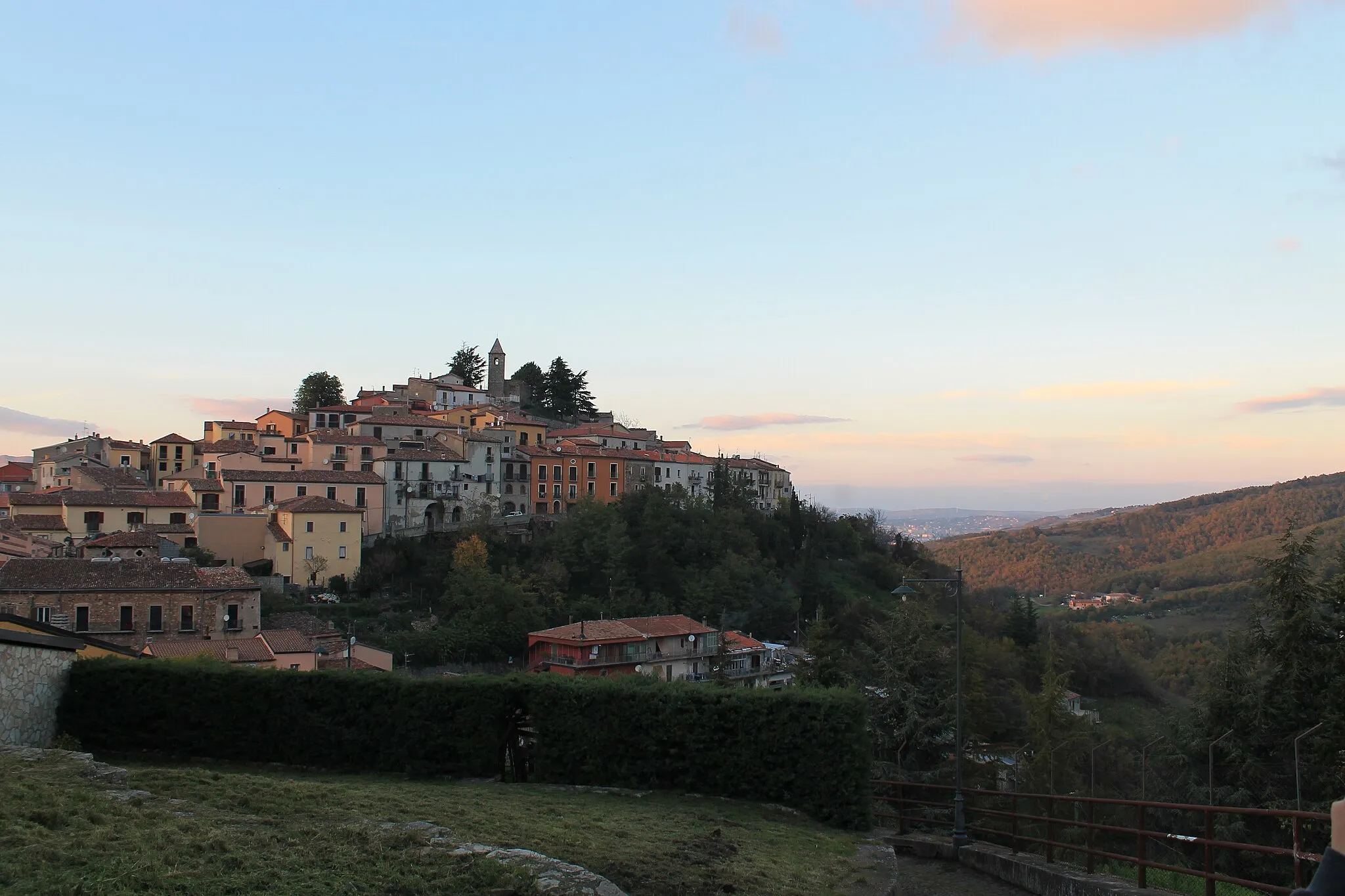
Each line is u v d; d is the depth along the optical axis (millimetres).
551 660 70312
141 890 12031
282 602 76812
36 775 17969
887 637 38750
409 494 103312
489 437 113188
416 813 18484
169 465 116500
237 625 53688
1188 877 21297
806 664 41469
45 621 48844
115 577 51500
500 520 104125
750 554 106188
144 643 51000
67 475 111062
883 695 37719
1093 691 74062
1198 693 34031
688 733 25031
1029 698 41594
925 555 149750
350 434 108938
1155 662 78250
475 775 25750
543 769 25500
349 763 26156
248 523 84125
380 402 137375
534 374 188000
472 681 26234
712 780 24859
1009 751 46406
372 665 63625
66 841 13586
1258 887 13570
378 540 92438
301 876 13195
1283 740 28125
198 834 14672
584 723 25406
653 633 72875
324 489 95625
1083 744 40656
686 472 139125
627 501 106062
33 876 12172
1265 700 28484
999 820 28812
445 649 73188
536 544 98062
